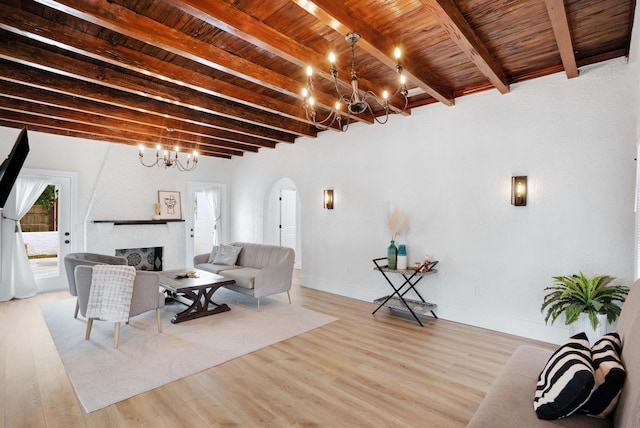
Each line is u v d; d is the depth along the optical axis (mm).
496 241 3705
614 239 3018
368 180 4949
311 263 5836
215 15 2170
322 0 2115
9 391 2449
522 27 2553
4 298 4906
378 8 2305
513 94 3572
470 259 3902
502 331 3658
